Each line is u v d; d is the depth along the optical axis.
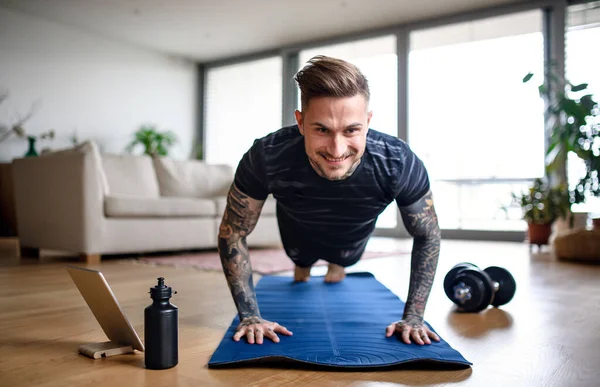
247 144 7.68
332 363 1.14
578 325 1.63
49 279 2.63
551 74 4.74
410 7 5.75
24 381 1.07
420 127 6.23
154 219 3.82
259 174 1.31
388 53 6.61
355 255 1.85
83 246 3.40
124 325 1.25
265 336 1.36
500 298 1.89
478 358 1.25
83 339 1.43
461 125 5.98
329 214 1.42
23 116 5.99
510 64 5.64
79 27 6.52
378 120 6.51
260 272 2.88
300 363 1.19
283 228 1.74
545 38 5.40
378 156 1.26
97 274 1.15
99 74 6.79
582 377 1.11
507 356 1.27
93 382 1.06
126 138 7.13
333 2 5.63
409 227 1.45
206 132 8.14
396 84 6.32
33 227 3.76
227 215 1.43
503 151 5.72
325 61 1.08
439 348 1.26
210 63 8.08
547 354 1.29
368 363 1.14
